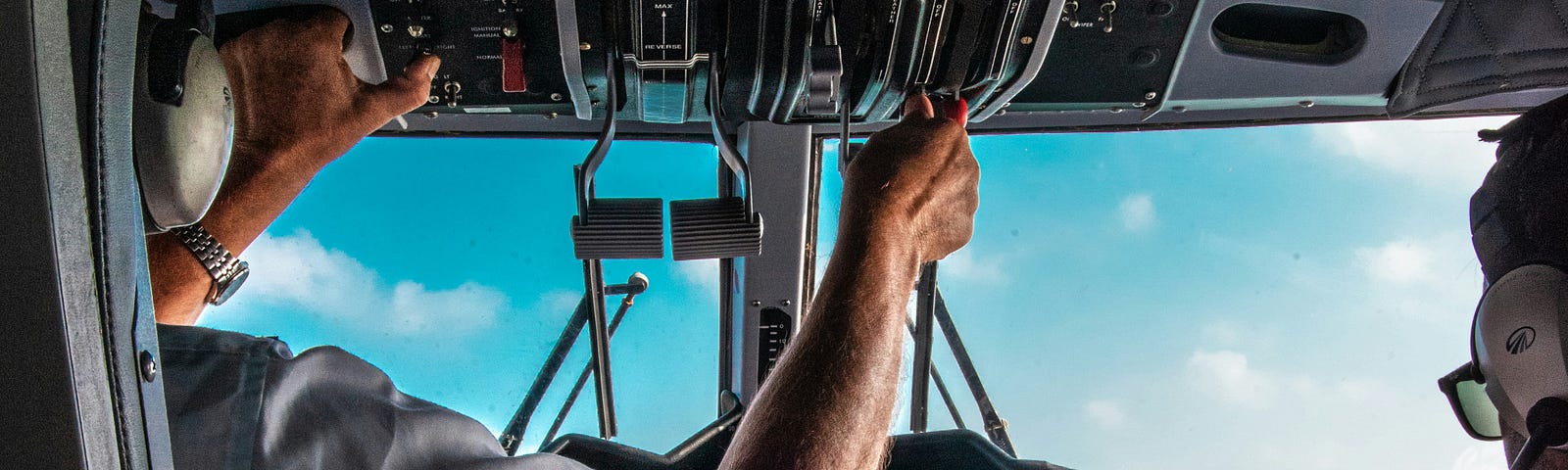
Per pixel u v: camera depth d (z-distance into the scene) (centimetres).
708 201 194
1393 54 217
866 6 181
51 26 44
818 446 82
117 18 49
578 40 181
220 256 93
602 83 196
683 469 158
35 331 44
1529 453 114
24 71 42
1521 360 123
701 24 180
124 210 50
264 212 109
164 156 56
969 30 183
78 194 45
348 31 184
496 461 78
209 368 69
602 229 187
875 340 92
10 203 42
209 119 61
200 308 93
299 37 131
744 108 212
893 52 184
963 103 128
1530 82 216
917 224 105
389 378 83
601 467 152
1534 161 126
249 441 67
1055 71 213
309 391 74
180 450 65
